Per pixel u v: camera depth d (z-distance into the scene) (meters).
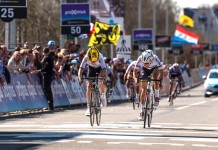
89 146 20.06
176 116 34.25
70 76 44.09
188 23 106.50
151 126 27.62
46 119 31.98
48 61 38.38
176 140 21.88
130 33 144.12
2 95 34.19
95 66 27.86
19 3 40.69
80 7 49.34
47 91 38.81
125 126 27.45
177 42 114.69
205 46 151.50
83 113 36.72
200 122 30.16
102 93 28.50
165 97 63.81
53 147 19.80
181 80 46.94
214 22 195.38
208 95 63.81
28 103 37.00
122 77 56.50
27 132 24.55
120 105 46.84
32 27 70.94
